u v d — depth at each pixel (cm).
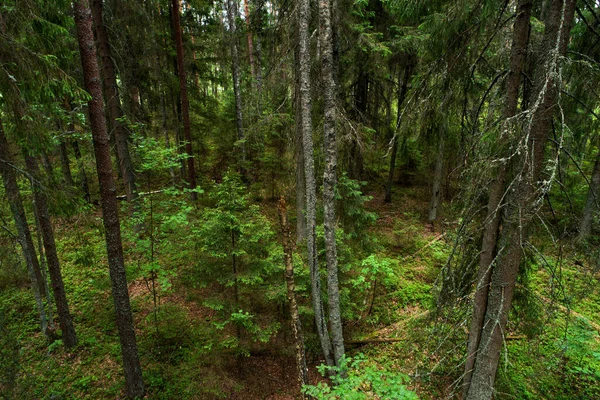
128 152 1055
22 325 821
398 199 1656
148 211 755
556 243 445
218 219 663
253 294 737
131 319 630
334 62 956
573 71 462
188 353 756
